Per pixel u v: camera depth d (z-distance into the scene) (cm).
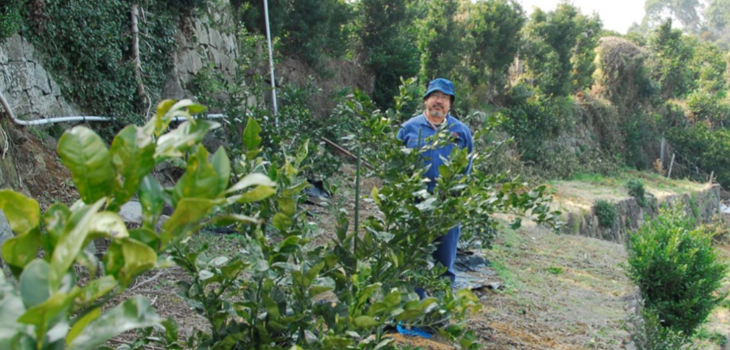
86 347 69
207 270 183
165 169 772
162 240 83
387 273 223
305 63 1588
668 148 3341
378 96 1831
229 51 1171
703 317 778
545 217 235
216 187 87
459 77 2222
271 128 713
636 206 2236
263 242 183
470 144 417
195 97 809
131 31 815
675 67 3756
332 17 1692
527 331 495
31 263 69
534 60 2689
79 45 720
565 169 2409
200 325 392
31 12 664
